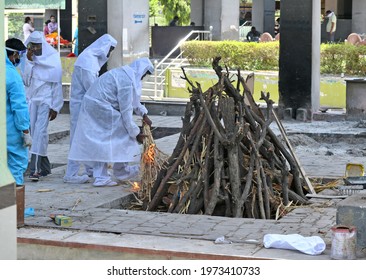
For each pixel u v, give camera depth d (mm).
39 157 12906
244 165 10883
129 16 22141
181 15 46250
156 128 18672
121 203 11445
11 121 10156
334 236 8227
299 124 18766
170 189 11047
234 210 10508
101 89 12156
